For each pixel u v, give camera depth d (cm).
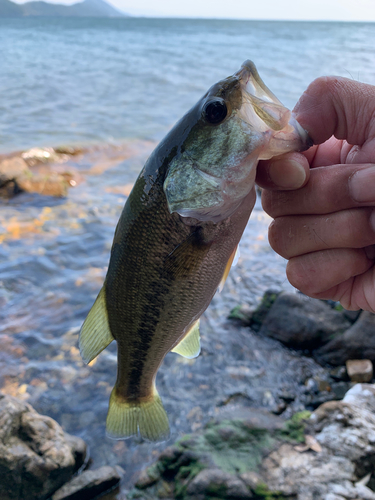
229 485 36
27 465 38
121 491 41
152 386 28
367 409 45
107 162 141
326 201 18
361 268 19
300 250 19
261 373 55
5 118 203
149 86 293
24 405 42
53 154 143
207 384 53
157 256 21
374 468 38
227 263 22
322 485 36
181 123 20
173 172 20
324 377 54
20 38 766
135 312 23
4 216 97
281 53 458
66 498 39
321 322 58
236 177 18
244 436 42
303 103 18
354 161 19
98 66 387
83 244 87
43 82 300
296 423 43
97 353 25
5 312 67
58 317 66
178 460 41
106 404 51
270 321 62
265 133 18
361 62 367
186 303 22
